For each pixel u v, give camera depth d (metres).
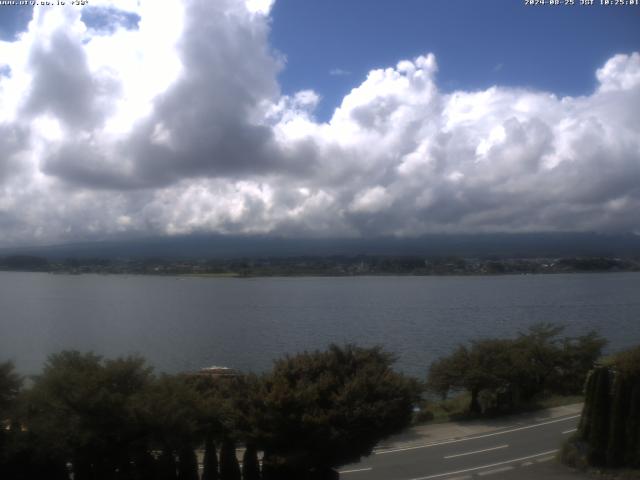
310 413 17.98
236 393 19.42
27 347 82.19
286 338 93.12
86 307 146.75
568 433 29.28
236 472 18.66
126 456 17.53
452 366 35.91
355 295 189.88
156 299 173.00
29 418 17.42
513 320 116.19
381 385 19.09
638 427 20.97
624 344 78.19
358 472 24.09
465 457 25.86
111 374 18.23
